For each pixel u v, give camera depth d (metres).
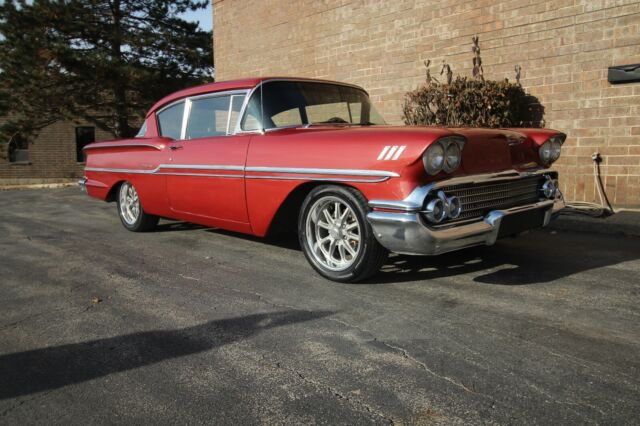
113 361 2.64
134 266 4.48
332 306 3.33
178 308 3.38
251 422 2.06
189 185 4.89
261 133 4.29
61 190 13.97
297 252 4.83
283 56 10.98
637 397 2.16
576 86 6.75
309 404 2.18
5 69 17.48
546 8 6.91
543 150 4.12
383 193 3.32
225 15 12.37
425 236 3.21
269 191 4.08
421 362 2.52
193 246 5.22
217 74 12.80
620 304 3.25
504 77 7.44
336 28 9.77
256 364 2.56
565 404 2.12
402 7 8.62
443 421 2.03
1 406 2.23
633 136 6.35
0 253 5.16
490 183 3.59
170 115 5.39
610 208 6.33
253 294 3.62
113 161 6.02
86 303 3.52
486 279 3.81
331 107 4.76
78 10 18.47
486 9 7.55
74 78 18.20
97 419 2.11
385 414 2.09
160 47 19.72
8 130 18.80
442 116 7.16
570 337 2.77
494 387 2.27
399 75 8.81
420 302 3.36
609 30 6.41
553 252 4.59
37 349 2.80
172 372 2.50
